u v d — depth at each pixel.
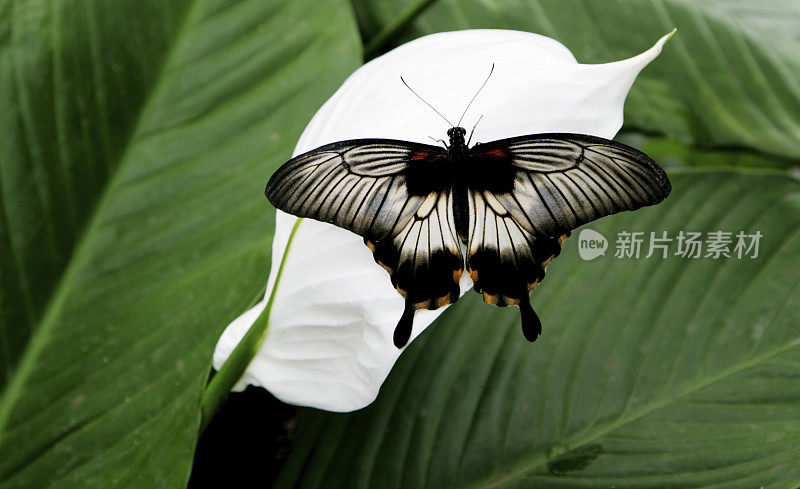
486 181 1.09
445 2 1.27
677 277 1.20
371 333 1.10
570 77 1.10
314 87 1.19
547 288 1.20
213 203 1.17
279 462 1.22
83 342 1.15
